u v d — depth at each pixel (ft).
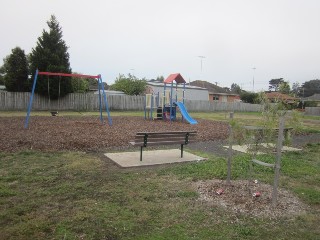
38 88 103.19
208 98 200.44
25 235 12.26
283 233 13.26
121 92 163.73
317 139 47.44
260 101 18.92
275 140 18.99
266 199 17.12
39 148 30.14
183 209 15.53
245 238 12.67
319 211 15.99
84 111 107.24
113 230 12.94
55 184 19.04
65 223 13.42
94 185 19.03
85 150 30.60
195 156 29.09
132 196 17.20
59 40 109.09
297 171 24.27
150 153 29.89
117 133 43.14
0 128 45.50
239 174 22.33
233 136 18.94
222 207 15.88
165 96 74.13
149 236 12.49
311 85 325.83
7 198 16.38
